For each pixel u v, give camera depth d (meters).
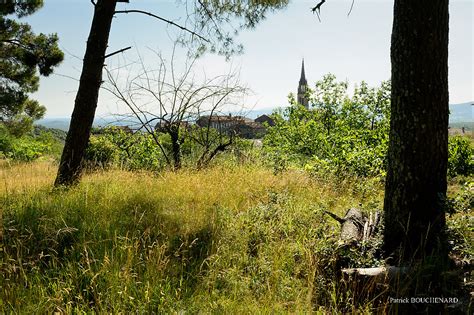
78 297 3.41
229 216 5.52
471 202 4.63
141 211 5.75
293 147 15.95
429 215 4.43
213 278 3.93
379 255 4.41
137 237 4.61
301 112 17.19
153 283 3.65
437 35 4.26
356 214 5.23
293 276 4.19
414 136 4.37
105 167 10.47
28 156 23.28
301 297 3.74
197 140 11.88
